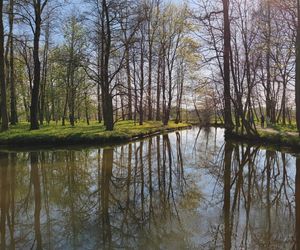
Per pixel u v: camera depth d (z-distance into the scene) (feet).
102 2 80.59
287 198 32.24
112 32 84.94
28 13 77.51
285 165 46.24
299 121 59.72
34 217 27.22
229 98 79.87
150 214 27.99
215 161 52.75
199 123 210.79
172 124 147.23
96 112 177.99
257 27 80.12
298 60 59.88
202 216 27.50
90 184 37.52
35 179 39.01
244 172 43.88
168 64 133.80
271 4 71.41
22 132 68.59
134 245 21.98
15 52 123.95
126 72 118.11
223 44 80.89
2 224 25.80
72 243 22.27
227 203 31.01
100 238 23.20
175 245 22.03
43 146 61.52
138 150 64.34
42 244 22.26
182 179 40.78
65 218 26.96
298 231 24.11
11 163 46.93
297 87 59.98
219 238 23.07
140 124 114.73
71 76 118.01
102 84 83.92
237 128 80.53
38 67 79.05
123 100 108.17
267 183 37.88
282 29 75.87
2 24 70.69
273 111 117.19
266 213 28.14
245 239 22.85
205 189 36.09
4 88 71.46
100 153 57.62
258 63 100.78
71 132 69.21
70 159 50.75
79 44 110.32
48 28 92.99
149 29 120.57
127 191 35.14
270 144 64.69
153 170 46.16
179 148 69.62
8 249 21.71
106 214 27.96
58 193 33.81
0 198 32.04
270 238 22.89
